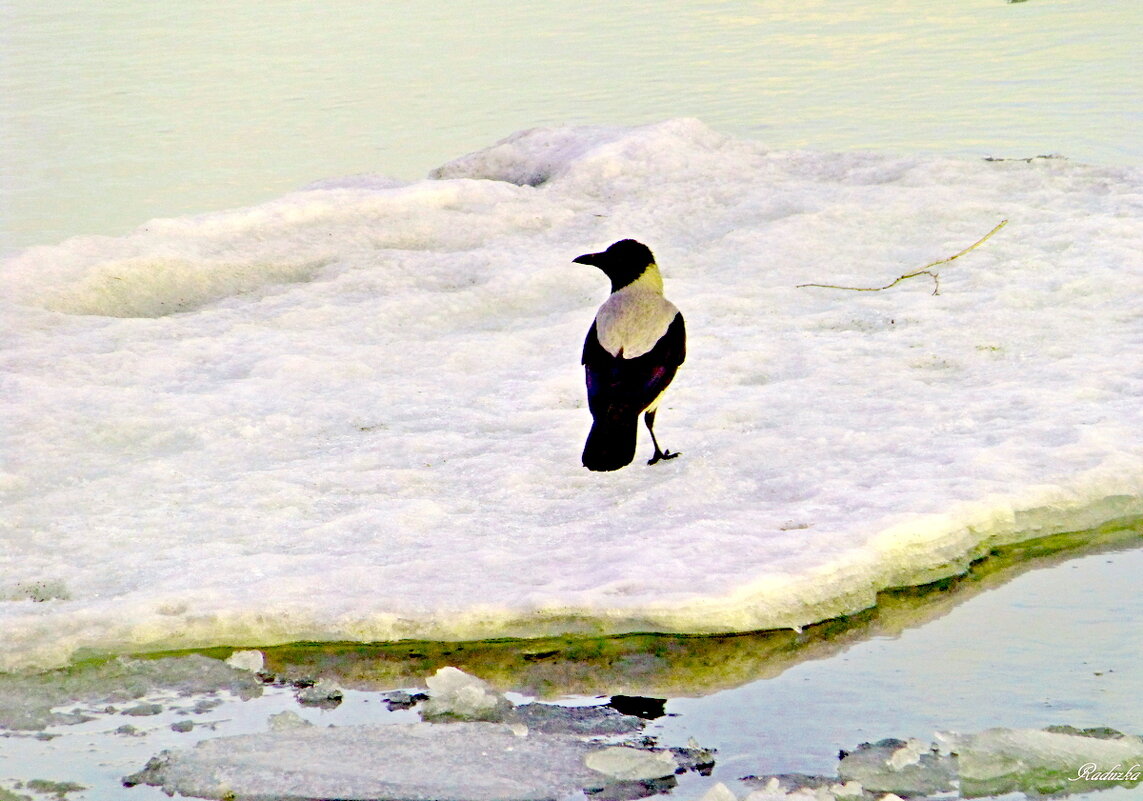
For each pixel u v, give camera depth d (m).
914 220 18.84
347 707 8.84
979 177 20.61
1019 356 14.09
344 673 9.22
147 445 12.77
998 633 9.55
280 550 10.59
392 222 20.12
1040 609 9.87
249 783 7.91
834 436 12.30
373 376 14.62
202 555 10.51
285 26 50.00
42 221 24.05
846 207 19.39
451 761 8.12
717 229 19.48
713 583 9.63
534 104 33.03
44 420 13.12
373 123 31.80
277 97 35.72
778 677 9.09
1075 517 10.93
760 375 14.12
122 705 8.87
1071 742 8.08
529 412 13.44
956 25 41.06
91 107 35.25
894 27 41.69
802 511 10.82
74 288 17.27
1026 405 12.74
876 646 9.44
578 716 8.68
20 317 16.17
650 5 50.00
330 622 9.48
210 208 24.81
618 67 37.59
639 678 9.09
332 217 20.25
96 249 18.30
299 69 40.38
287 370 14.58
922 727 8.40
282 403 13.69
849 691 8.88
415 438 12.67
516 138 24.69
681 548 10.23
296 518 11.15
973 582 10.27
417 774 7.98
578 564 10.12
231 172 27.64
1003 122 27.41
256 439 12.86
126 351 15.15
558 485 11.71
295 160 28.45
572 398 13.82
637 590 9.59
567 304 16.91
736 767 8.02
